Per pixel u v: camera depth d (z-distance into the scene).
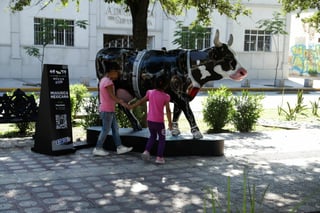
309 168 6.42
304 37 39.16
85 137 8.55
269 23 24.94
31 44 22.67
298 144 8.35
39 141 6.95
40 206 4.51
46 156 6.77
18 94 7.90
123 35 25.11
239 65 6.80
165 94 6.37
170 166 6.31
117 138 6.92
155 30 25.22
